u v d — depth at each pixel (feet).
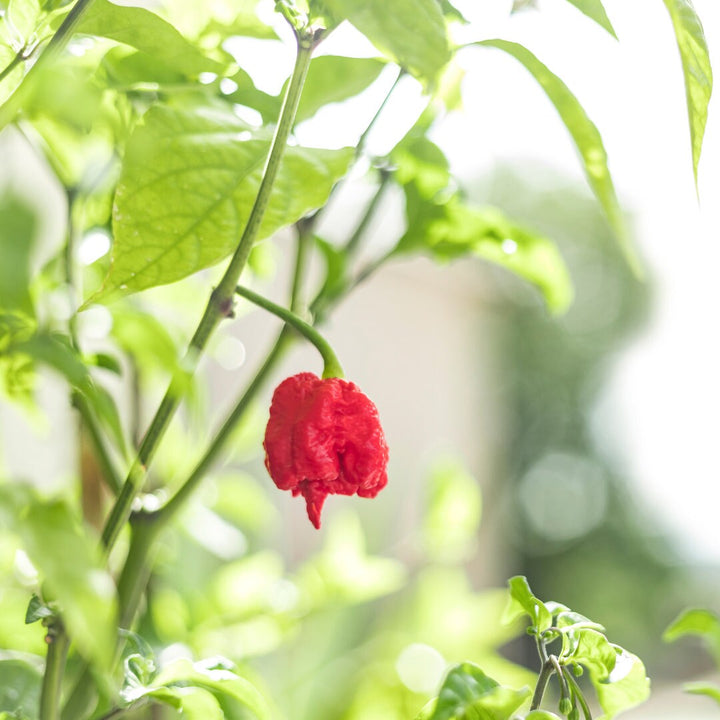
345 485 2.03
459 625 3.62
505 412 13.38
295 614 3.03
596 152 2.14
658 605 13.01
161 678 2.04
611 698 2.06
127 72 2.22
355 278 2.54
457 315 11.95
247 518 3.36
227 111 2.09
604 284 13.66
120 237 1.96
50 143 2.33
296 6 1.94
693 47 1.93
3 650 2.47
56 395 3.47
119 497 2.00
